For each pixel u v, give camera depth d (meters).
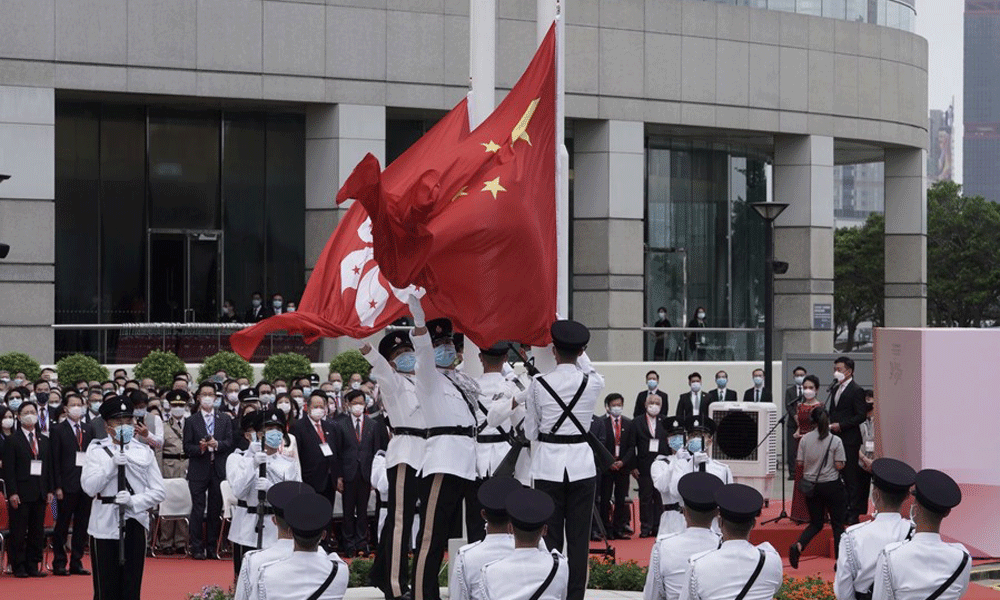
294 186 37.81
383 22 35.34
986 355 19.56
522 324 13.91
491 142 14.44
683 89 38.69
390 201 12.07
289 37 34.56
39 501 19.34
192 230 36.81
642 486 23.47
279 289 37.66
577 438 12.70
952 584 9.31
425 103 35.81
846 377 20.77
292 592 9.14
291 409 21.27
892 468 10.05
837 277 71.31
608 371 35.06
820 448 19.58
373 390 24.62
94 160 35.88
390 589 13.76
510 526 9.41
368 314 15.22
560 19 15.02
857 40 41.72
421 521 13.36
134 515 14.69
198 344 32.69
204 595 15.84
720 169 43.09
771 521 21.58
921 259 44.06
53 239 32.75
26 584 18.69
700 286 42.53
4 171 32.34
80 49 32.97
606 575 16.45
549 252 14.75
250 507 15.46
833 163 43.88
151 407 21.52
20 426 19.45
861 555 9.95
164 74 33.62
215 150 37.06
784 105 40.31
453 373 13.52
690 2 38.81
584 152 38.12
